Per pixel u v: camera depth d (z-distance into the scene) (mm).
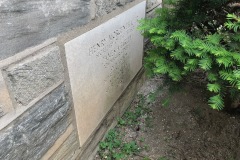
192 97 2520
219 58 1137
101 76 1803
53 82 1242
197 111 2369
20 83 1015
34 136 1158
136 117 2430
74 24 1333
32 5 1004
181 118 2338
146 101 2635
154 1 2744
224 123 2197
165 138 2154
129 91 2533
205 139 2086
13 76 970
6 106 958
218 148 1985
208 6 1672
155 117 2404
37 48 1086
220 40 1295
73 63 1397
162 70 1387
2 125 948
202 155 1948
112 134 2160
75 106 1518
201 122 2256
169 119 2350
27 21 996
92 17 1497
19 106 1032
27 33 1010
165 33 1416
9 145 996
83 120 1663
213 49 1169
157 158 1957
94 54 1628
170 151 2020
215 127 2180
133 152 2016
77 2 1313
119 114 2373
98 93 1811
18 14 944
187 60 1277
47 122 1249
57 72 1260
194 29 1610
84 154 1794
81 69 1499
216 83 1241
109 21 1744
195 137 2123
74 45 1371
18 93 1013
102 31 1667
